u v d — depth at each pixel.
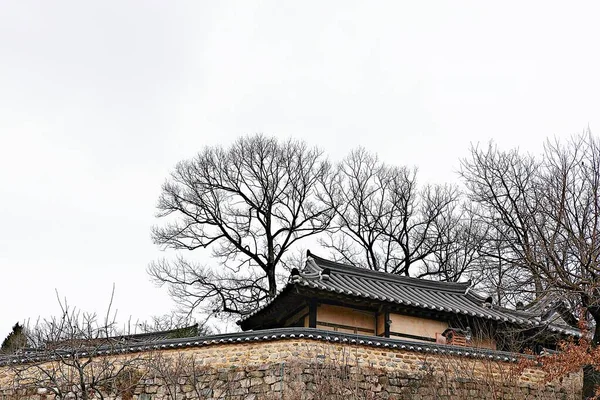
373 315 22.95
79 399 16.47
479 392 19.06
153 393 18.06
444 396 18.70
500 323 23.02
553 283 20.03
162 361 18.19
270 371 17.94
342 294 21.62
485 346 22.62
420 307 22.58
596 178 24.11
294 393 17.34
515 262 25.81
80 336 16.84
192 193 37.38
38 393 18.33
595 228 21.34
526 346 23.25
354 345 18.78
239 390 17.94
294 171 38.19
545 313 23.47
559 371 18.08
